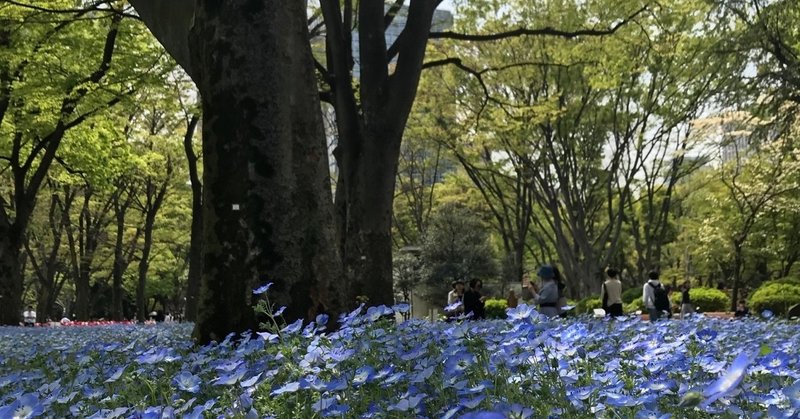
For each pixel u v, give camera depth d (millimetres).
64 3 12594
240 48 4609
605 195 24766
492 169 23109
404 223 34500
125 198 28484
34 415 1878
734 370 1284
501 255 31438
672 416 1717
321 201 4727
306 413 1768
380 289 8477
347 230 8688
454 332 2875
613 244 22000
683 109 19609
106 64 13461
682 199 27625
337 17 8938
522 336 2311
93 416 1858
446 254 26547
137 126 22109
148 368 2744
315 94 4840
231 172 4555
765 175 22297
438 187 29625
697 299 17922
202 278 4582
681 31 16422
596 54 14578
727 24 13133
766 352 2127
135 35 13703
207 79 4676
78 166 17281
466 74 18094
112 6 12320
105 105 14508
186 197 30203
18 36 12719
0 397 2631
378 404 1862
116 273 26922
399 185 31609
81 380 2502
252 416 1720
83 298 26797
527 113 14609
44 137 16062
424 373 1979
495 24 17156
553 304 8508
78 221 28938
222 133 4598
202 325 4512
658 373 2219
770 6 12281
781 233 25109
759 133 13477
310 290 4543
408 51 8359
